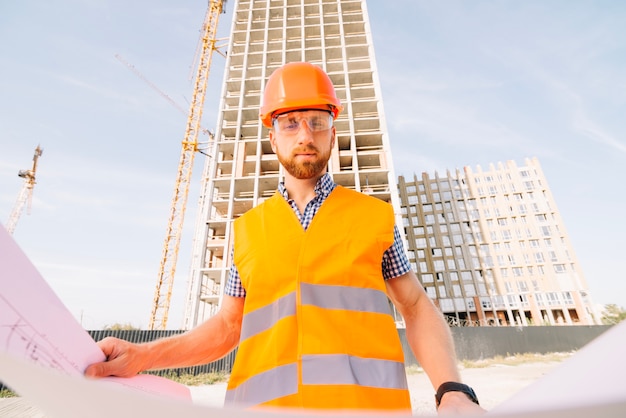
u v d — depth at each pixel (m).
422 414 0.25
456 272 62.84
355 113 36.69
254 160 33.19
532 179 66.88
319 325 0.99
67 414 0.32
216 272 29.77
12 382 0.29
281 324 1.04
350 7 42.44
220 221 30.38
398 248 1.29
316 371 0.93
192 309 27.39
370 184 32.31
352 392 0.89
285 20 40.47
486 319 57.97
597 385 0.25
